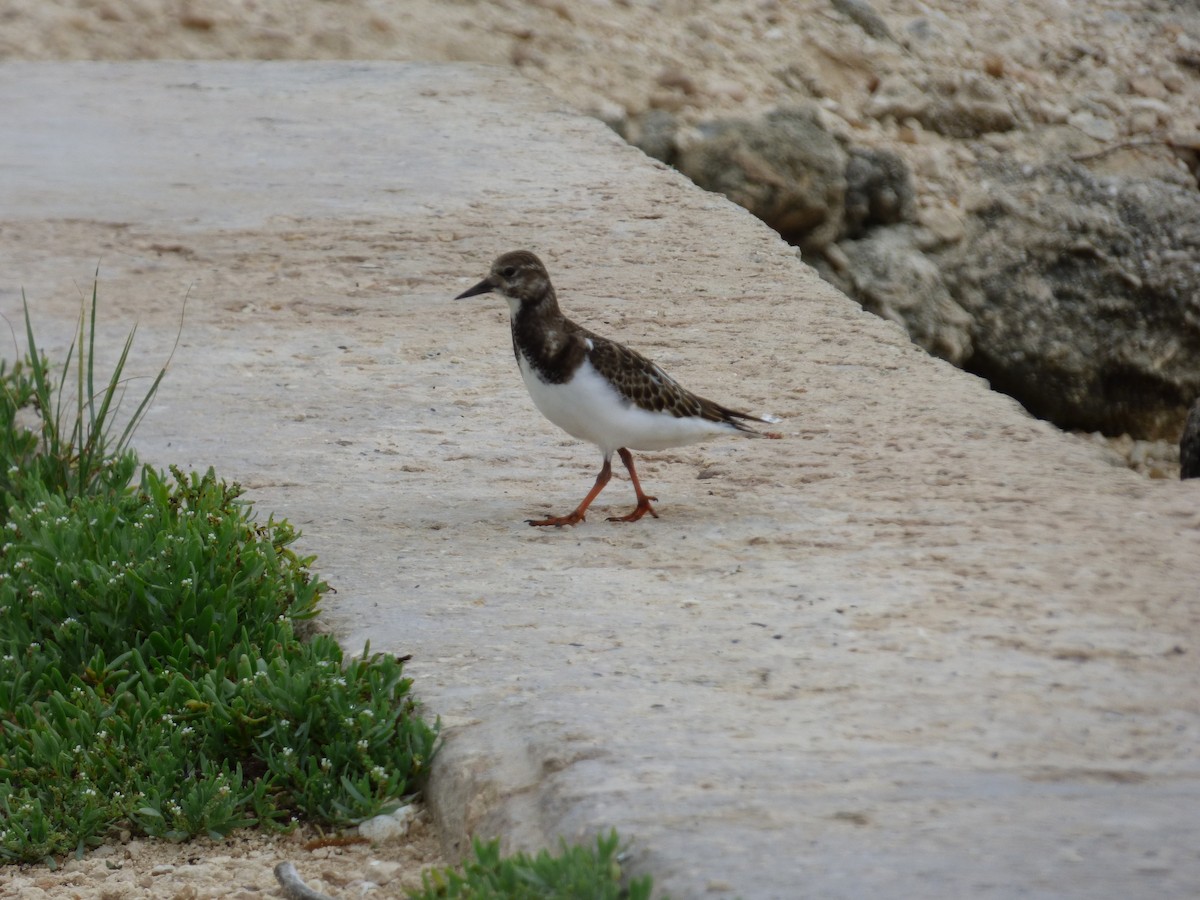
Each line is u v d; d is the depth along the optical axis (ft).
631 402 36.32
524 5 106.22
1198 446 52.85
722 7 109.29
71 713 29.60
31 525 36.17
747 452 42.88
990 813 22.86
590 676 28.63
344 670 29.68
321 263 62.39
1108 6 123.34
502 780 25.46
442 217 68.80
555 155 80.18
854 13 111.04
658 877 21.26
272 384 49.37
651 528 37.29
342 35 102.42
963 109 105.70
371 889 25.35
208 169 75.82
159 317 55.88
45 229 65.57
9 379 46.80
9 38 98.22
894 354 52.34
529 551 35.86
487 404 47.83
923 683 27.89
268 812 27.96
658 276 61.16
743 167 91.61
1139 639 29.78
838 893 20.53
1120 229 102.12
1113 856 21.48
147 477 38.37
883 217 96.68
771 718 26.53
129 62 97.66
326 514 38.60
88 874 26.78
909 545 35.50
